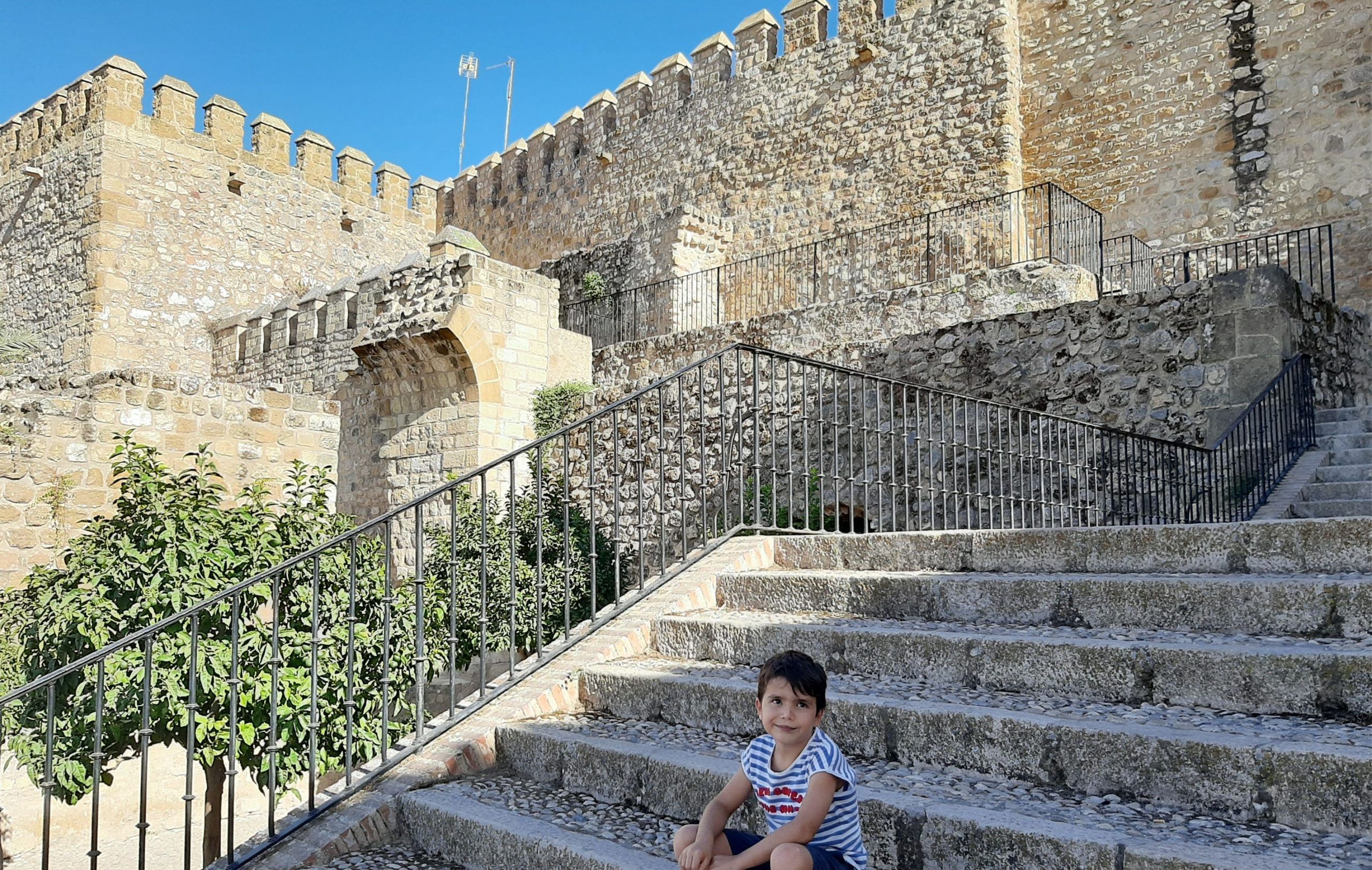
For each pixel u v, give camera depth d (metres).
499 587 11.66
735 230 24.38
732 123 24.92
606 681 4.78
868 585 4.96
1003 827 2.84
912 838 3.04
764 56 24.50
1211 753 2.95
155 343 25.02
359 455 18.62
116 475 8.10
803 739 2.86
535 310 17.52
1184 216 17.73
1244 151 17.11
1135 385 10.65
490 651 12.04
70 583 7.44
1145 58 18.56
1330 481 9.12
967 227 20.19
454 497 4.95
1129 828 2.80
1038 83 20.08
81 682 6.98
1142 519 9.34
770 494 13.16
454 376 16.70
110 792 11.53
